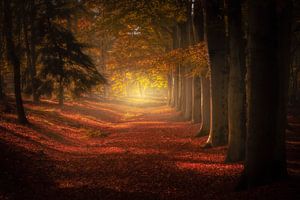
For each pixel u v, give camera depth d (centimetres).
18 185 1084
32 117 2417
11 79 4894
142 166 1440
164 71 2602
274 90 985
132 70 3444
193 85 2966
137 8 2291
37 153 1542
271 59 977
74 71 3225
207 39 1798
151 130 2811
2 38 2720
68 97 3716
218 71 1809
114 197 1015
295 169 1203
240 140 1457
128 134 2658
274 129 993
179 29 3441
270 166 994
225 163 1444
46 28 3138
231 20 1476
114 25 2425
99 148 2031
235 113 1462
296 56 5166
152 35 3762
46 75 3170
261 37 971
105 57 5653
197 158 1582
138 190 1085
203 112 2245
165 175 1263
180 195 1017
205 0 1750
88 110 4003
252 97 997
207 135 2222
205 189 1064
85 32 2611
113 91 6800
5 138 1555
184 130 2638
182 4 2303
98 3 2291
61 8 3156
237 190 1012
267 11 962
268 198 844
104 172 1356
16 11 2955
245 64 1487
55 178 1247
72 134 2438
